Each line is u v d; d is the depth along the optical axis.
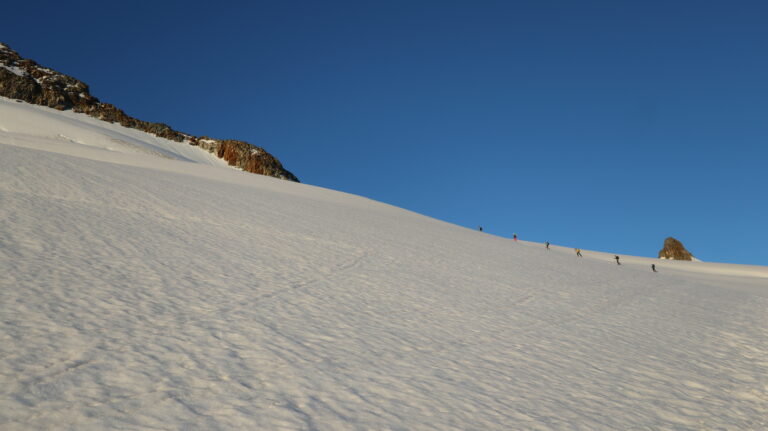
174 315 8.52
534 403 6.66
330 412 5.54
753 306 19.17
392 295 12.93
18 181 19.83
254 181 51.81
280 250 17.27
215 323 8.41
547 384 7.55
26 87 133.88
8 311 7.21
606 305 15.56
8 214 14.14
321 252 18.20
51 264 10.33
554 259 30.52
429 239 29.38
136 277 10.65
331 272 14.90
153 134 157.75
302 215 28.75
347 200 51.84
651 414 6.84
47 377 5.45
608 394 7.44
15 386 5.11
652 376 8.68
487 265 21.81
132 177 29.19
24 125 91.75
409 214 53.41
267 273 13.40
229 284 11.48
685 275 43.06
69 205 17.66
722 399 7.89
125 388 5.49
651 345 10.97
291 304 10.53
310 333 8.65
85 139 95.56
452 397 6.50
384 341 8.78
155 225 17.59
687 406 7.35
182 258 13.39
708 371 9.42
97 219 16.36
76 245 12.45
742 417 7.17
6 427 4.32
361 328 9.45
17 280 8.79
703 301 19.30
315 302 11.03
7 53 148.12
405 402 6.12
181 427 4.78
